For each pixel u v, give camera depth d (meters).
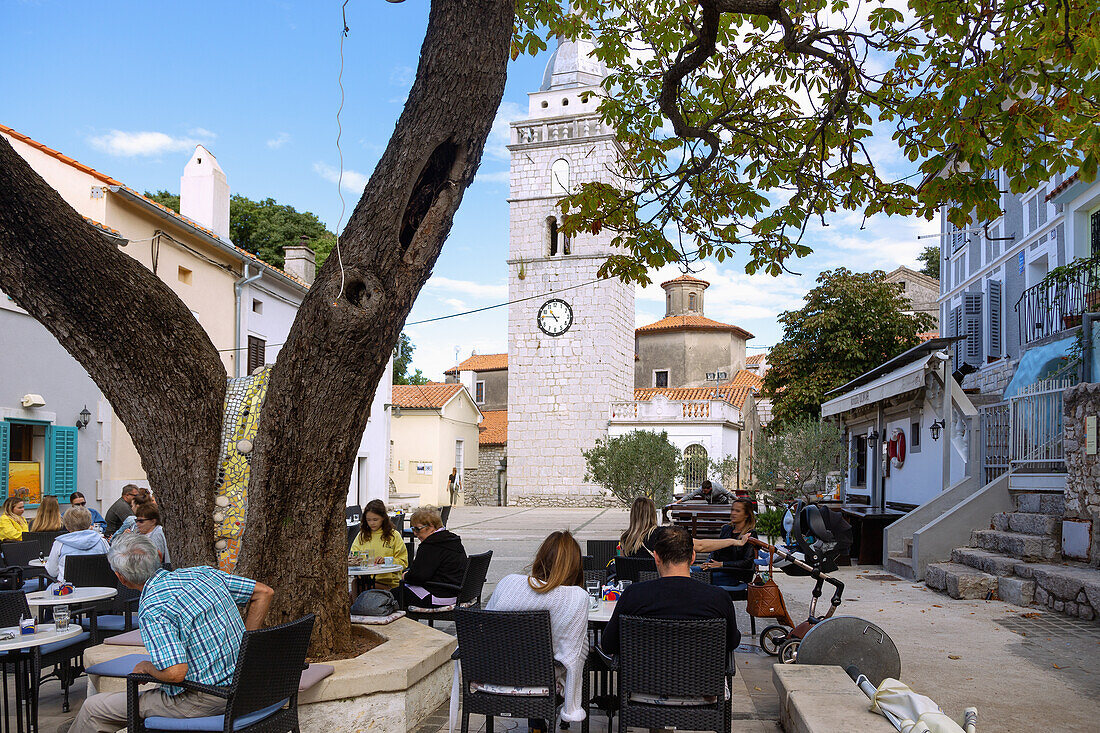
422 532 8.66
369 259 5.05
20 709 5.56
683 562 4.74
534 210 43.97
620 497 25.53
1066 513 10.21
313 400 5.12
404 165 5.07
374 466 30.83
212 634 4.12
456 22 5.07
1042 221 17.39
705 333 54.97
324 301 4.98
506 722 5.79
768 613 7.73
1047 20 7.00
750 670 7.17
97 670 4.91
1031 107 7.00
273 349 23.56
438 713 5.96
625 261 9.26
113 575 7.65
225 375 5.25
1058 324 15.34
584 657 4.80
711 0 7.04
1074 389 10.02
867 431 23.70
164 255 17.48
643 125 9.78
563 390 42.50
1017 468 12.33
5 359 13.42
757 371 58.50
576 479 41.94
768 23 9.20
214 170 21.52
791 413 28.78
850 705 4.39
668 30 9.37
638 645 4.44
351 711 5.10
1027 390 12.30
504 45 5.24
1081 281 14.25
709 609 4.53
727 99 9.59
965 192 7.34
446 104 5.10
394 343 5.32
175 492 5.01
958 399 14.71
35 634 5.37
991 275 21.11
